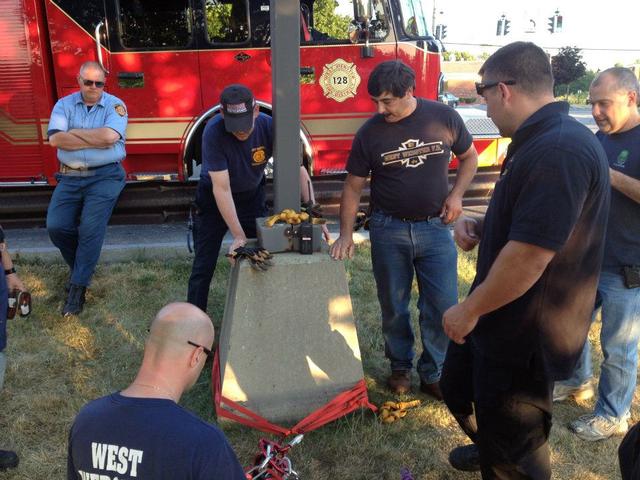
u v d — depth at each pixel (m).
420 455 2.88
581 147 1.73
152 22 5.64
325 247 3.12
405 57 5.78
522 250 1.76
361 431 3.01
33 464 2.81
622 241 2.75
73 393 3.38
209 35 5.69
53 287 4.75
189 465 1.31
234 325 2.90
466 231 2.55
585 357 3.21
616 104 2.66
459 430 3.07
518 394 2.04
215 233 3.67
